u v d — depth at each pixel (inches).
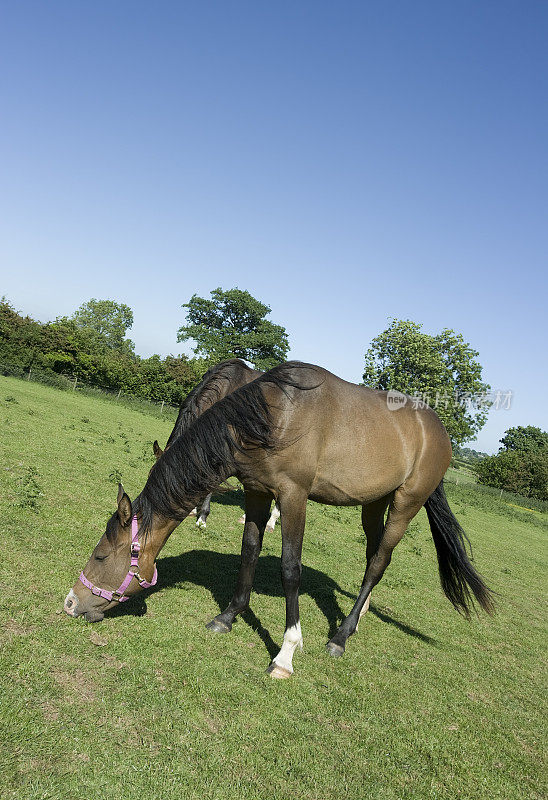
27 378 1006.4
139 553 133.0
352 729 121.8
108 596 131.2
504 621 257.3
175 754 96.8
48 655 117.4
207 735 104.8
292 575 141.8
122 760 91.6
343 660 158.9
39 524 201.8
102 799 82.5
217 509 331.0
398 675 158.2
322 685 138.7
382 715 131.6
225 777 94.3
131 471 366.3
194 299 2075.5
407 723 131.0
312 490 153.6
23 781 81.7
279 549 270.4
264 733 110.7
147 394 1451.8
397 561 333.7
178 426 173.2
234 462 138.3
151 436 651.5
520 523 815.1
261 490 148.9
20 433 398.9
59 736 93.4
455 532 193.3
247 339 2009.1
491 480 1425.9
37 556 169.6
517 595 324.8
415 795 103.8
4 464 286.5
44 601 141.1
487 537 550.9
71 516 222.1
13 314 1192.8
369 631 191.0
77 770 86.8
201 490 136.8
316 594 214.4
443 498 194.9
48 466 309.1
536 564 462.6
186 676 124.3
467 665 182.7
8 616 129.3
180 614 157.6
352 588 239.0
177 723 106.0
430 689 154.1
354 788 100.7
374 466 160.2
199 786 90.4
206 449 134.9
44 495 242.5
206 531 260.5
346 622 171.0
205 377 183.2
